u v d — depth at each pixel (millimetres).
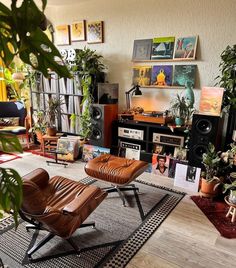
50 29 4094
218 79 2906
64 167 3359
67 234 1534
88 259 1669
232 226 2074
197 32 2939
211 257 1721
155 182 2930
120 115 3400
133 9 3297
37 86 4078
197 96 3086
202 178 2576
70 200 1822
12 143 651
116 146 3500
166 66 3199
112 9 3455
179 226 2068
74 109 3785
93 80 3473
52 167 3352
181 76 3113
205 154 2506
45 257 1673
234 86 2529
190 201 2498
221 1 2732
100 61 3725
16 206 648
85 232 1959
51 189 1990
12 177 651
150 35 3252
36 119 4117
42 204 1437
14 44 543
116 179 2309
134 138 3311
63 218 1508
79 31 3809
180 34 3047
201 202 2457
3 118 4090
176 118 2971
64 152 3555
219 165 2500
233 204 2119
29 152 3953
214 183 2467
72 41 3941
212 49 2887
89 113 3463
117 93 3535
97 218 2160
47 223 1460
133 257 1697
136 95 3359
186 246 1825
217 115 2580
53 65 588
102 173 2383
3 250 1747
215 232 1997
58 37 4066
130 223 2096
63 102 3889
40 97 4129
